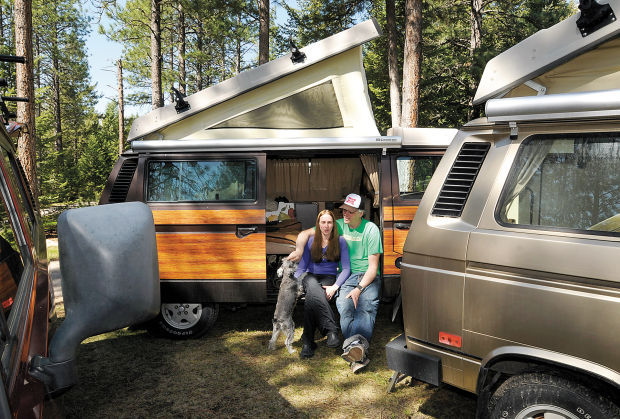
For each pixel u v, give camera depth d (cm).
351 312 380
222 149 434
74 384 116
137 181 435
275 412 314
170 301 429
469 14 1964
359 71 499
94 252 118
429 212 260
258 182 432
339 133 512
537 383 210
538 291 209
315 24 1714
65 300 118
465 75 1741
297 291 417
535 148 230
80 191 2106
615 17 235
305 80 500
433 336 252
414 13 1039
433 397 332
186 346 438
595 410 193
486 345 228
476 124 258
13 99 211
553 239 209
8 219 165
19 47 784
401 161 461
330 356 411
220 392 344
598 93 205
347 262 405
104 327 118
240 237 429
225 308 508
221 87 489
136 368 389
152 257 126
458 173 255
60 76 3650
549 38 251
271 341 422
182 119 492
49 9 3269
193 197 436
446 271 244
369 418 305
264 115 504
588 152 214
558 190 220
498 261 222
